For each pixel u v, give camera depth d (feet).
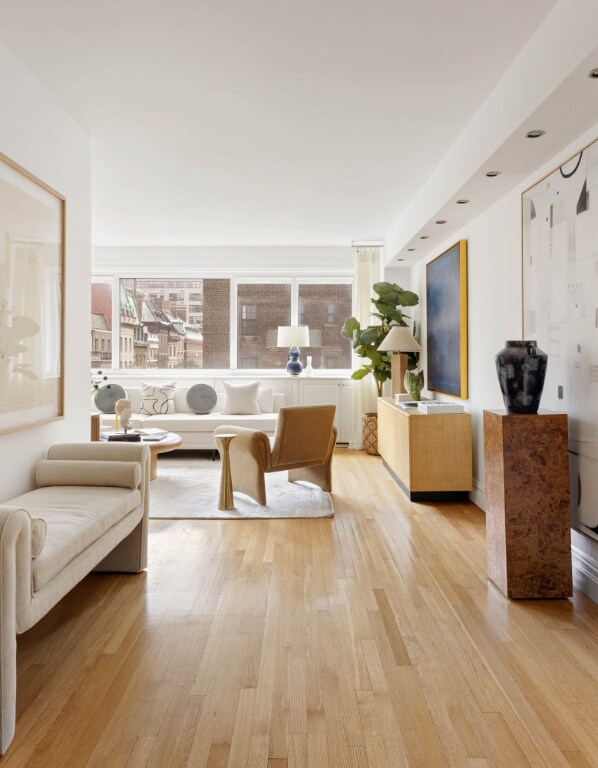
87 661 7.60
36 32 8.91
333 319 27.32
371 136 13.08
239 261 26.27
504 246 13.74
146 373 26.99
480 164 11.60
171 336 27.09
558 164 10.80
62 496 9.65
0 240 9.10
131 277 27.02
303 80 10.46
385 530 13.70
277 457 15.85
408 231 19.11
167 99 11.21
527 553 9.61
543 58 8.61
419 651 7.87
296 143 13.52
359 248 25.63
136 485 10.44
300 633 8.40
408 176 15.93
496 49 9.39
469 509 15.65
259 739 5.96
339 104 11.45
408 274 24.85
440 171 14.88
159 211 19.92
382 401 21.39
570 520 9.87
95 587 10.19
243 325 27.17
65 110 11.66
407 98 11.19
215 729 6.13
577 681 7.11
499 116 10.51
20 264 9.77
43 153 10.71
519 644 8.07
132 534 10.87
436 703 6.63
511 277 13.32
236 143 13.53
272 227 22.38
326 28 8.84
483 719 6.33
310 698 6.72
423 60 9.77
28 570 6.44
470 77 10.34
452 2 8.16
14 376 9.59
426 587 10.17
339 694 6.81
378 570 11.03
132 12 8.41
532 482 9.59
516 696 6.79
